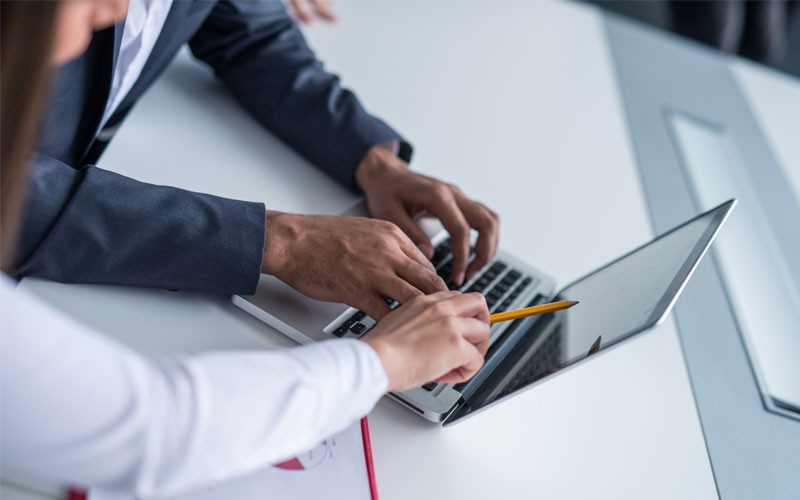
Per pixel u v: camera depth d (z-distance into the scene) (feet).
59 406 1.38
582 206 3.68
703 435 2.61
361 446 2.15
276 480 1.99
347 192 3.27
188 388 1.54
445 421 2.33
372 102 3.98
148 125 3.21
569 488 2.27
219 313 2.45
